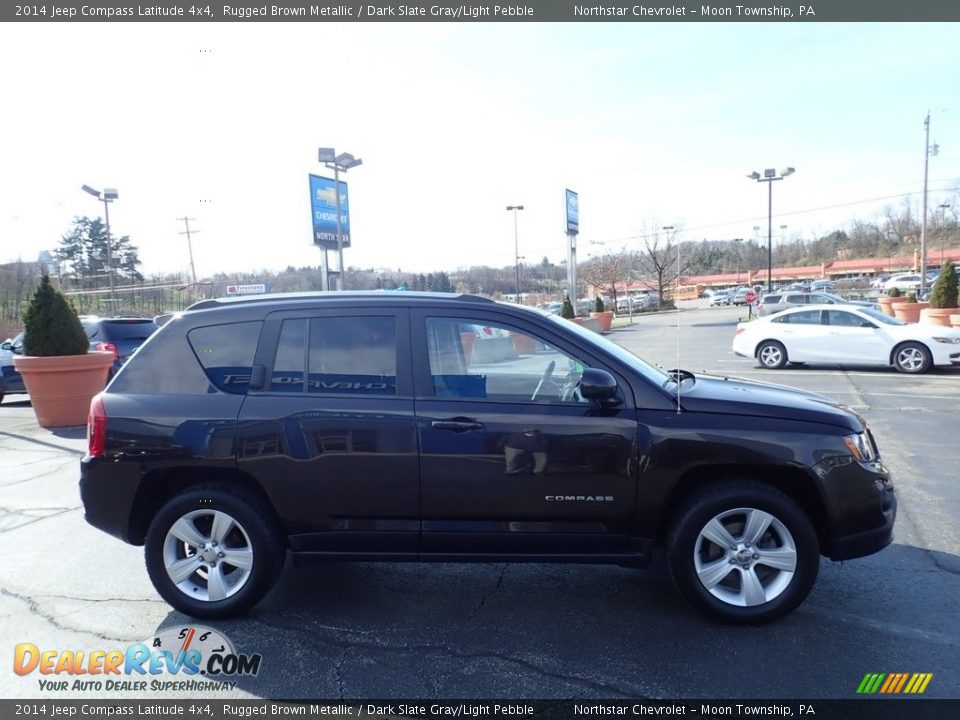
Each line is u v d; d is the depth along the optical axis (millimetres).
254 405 3848
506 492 3729
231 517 3863
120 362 12883
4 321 27859
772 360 15430
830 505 3646
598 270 51844
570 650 3525
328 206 27000
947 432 8297
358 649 3594
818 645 3510
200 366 3984
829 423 3719
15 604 4195
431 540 3814
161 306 38406
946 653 3416
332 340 3941
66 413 9906
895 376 13500
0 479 7098
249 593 3883
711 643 3555
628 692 3145
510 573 4559
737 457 3623
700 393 3869
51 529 5551
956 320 16609
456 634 3727
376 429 3752
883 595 4051
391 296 4035
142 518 4059
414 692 3195
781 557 3666
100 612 4070
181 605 3912
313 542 3871
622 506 3701
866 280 73438
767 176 40219
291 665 3455
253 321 4023
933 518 5320
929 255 81750
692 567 3695
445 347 3885
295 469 3793
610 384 3605
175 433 3846
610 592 4227
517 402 3777
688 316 42188
